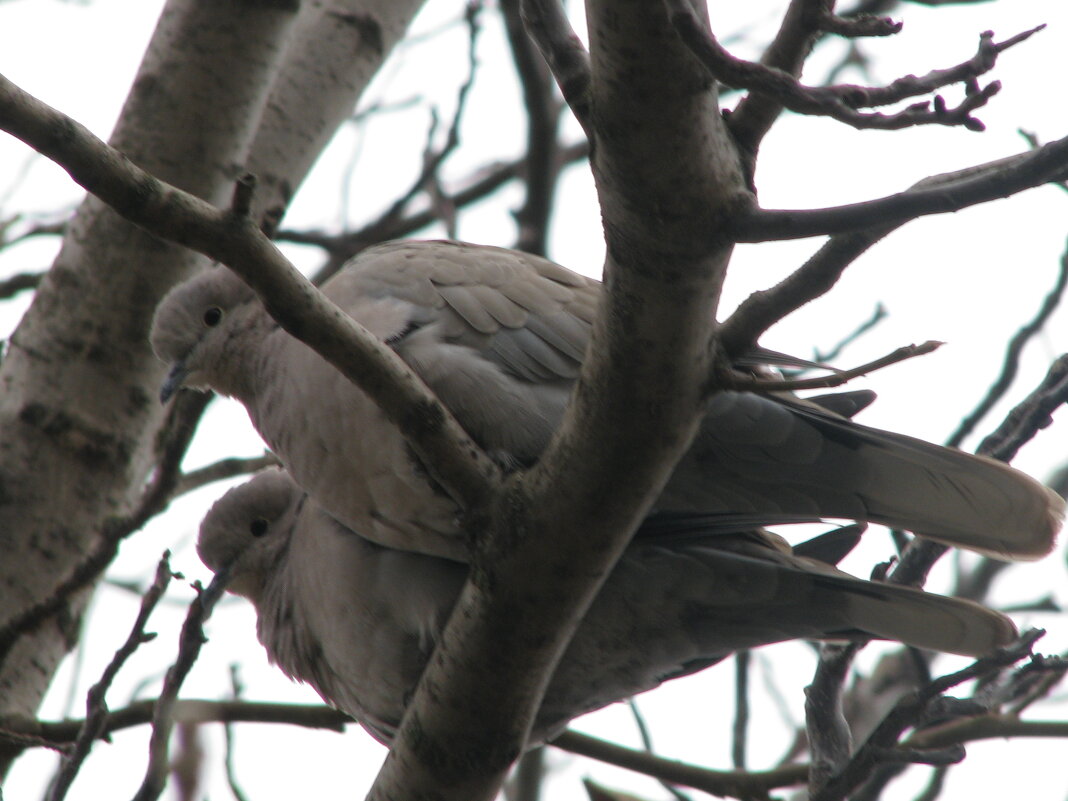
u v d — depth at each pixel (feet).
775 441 26.07
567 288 29.01
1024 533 25.93
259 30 34.04
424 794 23.81
